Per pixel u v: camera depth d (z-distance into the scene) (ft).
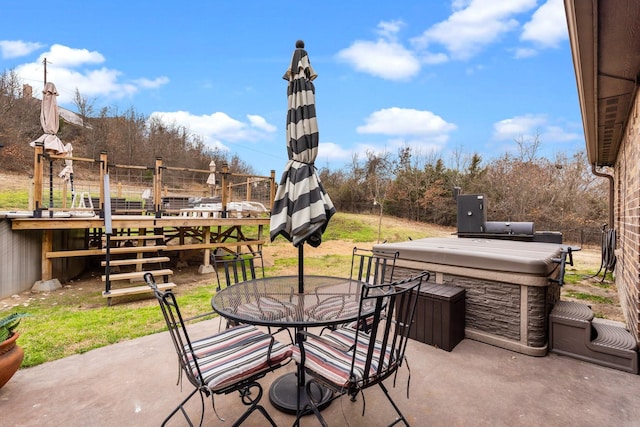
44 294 16.39
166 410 6.98
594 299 15.88
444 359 9.30
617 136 16.19
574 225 48.91
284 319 6.25
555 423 6.59
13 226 15.71
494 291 10.26
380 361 5.84
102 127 76.84
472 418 6.72
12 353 7.67
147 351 9.73
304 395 7.30
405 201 62.08
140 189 57.67
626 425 6.55
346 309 6.94
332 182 68.80
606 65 9.03
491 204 55.06
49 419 6.65
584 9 6.48
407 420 6.65
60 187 48.75
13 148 55.77
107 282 14.73
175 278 20.43
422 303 10.30
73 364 8.95
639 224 8.74
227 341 6.86
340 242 37.35
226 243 23.24
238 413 6.91
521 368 8.82
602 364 8.96
